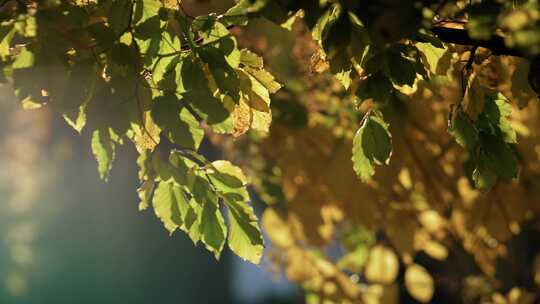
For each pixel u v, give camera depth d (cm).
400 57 233
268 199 536
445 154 451
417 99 410
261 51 496
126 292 1778
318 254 532
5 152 1534
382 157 256
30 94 220
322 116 487
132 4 227
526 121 416
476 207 464
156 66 230
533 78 254
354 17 220
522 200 452
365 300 519
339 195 479
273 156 509
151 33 225
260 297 1861
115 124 225
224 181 253
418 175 457
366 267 536
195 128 226
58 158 1582
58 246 1602
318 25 239
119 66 223
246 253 256
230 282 1973
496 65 290
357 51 227
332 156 477
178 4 248
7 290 1519
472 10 220
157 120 225
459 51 297
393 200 475
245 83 248
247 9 229
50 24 219
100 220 1677
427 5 213
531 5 225
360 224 510
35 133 1558
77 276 1652
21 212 1524
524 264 593
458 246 589
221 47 233
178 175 250
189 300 1900
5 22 221
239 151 548
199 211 256
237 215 254
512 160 248
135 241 1786
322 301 529
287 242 532
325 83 479
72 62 222
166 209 257
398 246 495
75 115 231
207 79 226
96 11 233
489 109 253
